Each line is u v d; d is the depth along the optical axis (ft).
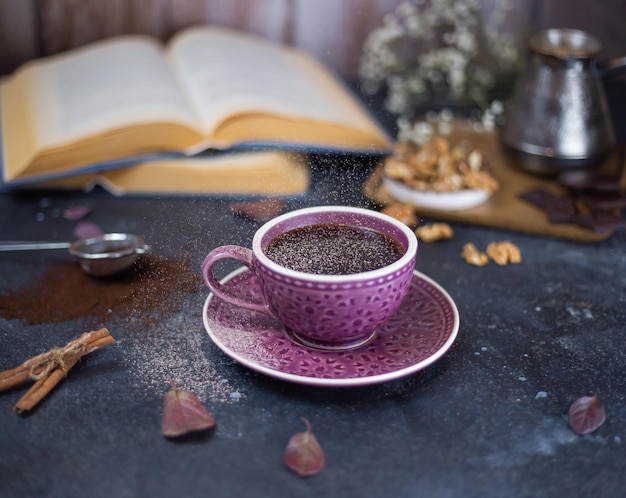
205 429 1.70
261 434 1.69
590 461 1.65
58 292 2.14
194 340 1.95
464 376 1.86
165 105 2.61
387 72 3.59
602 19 3.59
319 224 1.89
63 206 2.58
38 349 1.92
